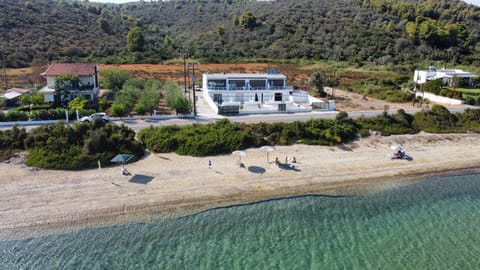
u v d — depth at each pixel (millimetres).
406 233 22109
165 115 45656
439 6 158000
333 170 31375
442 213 24766
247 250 19938
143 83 60812
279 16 139000
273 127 38312
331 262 19094
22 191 25391
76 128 33031
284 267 18578
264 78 58938
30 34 91250
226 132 36531
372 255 19828
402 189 28484
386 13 140875
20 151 30703
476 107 55062
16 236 20547
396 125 43406
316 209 24750
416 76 81688
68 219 22328
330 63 103188
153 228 21781
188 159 32312
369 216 24078
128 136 34031
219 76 57969
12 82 63781
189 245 20250
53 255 19094
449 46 119125
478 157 36375
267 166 31438
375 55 109688
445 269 18781
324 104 52281
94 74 50250
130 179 27922
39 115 41062
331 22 130875
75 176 28047
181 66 90375
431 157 35812
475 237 21844
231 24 136375
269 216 23625
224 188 27141
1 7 99625
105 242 20297
